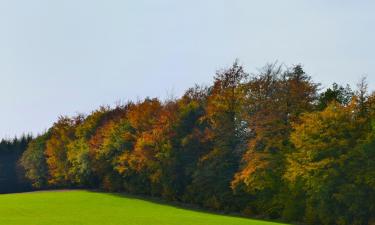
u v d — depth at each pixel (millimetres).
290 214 54125
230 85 70375
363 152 45906
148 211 59250
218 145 66562
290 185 52250
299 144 50312
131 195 86562
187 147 73812
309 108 59094
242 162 62500
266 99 60750
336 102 51219
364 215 46969
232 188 60250
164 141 76188
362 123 49906
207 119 70750
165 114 77562
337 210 48250
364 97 51656
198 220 46094
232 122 66438
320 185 47469
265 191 59125
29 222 44281
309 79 61562
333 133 49375
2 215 53344
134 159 80250
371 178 44781
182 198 74688
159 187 80562
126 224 42344
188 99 82750
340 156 47562
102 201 74562
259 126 58312
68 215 52969
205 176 67375
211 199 67250
